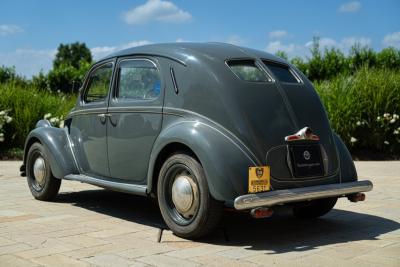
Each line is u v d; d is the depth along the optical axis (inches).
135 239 174.2
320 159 180.1
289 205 187.2
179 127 173.9
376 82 476.4
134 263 146.3
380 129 466.3
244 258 151.6
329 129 188.4
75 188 287.7
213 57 181.6
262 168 163.0
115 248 162.4
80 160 228.8
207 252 158.2
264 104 174.6
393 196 262.8
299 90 188.7
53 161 232.1
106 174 212.4
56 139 236.4
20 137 472.7
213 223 165.5
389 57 687.7
